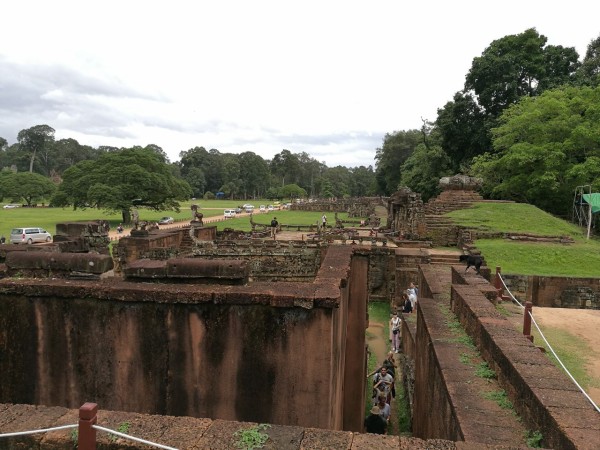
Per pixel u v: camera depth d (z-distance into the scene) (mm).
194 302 6133
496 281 15250
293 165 157000
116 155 59906
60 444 3990
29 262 7590
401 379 15953
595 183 34031
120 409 6418
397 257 27531
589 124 36938
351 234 34938
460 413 6098
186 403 6277
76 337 6469
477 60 52969
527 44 52188
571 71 55344
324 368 6012
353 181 168250
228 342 6164
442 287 14711
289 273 19484
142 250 22250
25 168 140125
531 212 34625
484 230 30469
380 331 22219
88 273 7453
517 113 43438
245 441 3863
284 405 6105
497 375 7145
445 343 8938
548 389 5598
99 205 56000
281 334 6066
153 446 3818
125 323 6352
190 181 140375
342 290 8047
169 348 6281
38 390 6570
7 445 4066
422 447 3779
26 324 6562
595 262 24219
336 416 7234
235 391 6176
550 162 36812
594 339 10516
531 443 5258
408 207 34625
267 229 41344
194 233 28453
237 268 6879
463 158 56062
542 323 11703
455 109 53688
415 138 81500
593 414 4996
